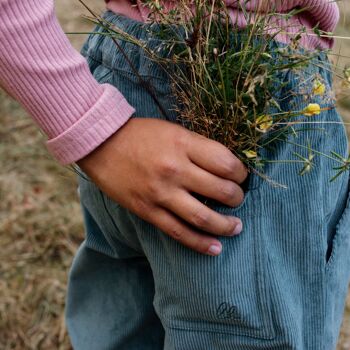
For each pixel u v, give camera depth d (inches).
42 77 19.1
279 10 21.5
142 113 21.9
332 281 23.4
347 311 41.8
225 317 21.8
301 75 20.7
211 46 20.0
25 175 50.1
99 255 29.1
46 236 45.1
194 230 20.7
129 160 19.9
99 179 20.4
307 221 22.0
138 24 21.7
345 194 25.0
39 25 19.0
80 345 30.7
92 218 27.7
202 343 22.7
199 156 19.6
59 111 19.4
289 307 21.8
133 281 29.2
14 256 43.7
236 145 20.4
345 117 55.8
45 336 39.2
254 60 19.0
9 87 19.6
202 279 21.5
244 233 21.4
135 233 24.5
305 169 20.1
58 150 19.8
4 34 18.7
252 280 21.5
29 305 40.8
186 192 19.9
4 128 54.4
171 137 19.8
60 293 41.4
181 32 20.8
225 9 19.8
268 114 19.8
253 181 21.2
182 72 20.5
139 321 29.7
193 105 20.5
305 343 23.3
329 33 20.6
